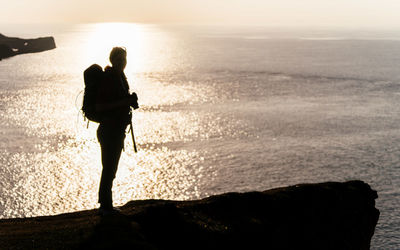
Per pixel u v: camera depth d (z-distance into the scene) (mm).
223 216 8000
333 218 9148
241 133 111188
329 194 9711
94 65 6605
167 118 125312
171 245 6750
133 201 8984
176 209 7562
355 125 122812
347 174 84562
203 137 106625
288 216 8656
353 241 9375
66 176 78312
